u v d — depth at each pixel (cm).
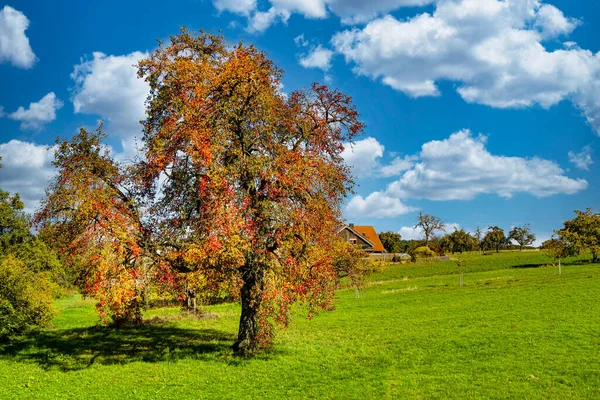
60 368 2700
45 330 4119
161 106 2719
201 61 2744
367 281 8050
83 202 2709
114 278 2453
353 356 2784
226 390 2217
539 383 2067
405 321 3891
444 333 3228
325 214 2698
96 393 2209
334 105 3003
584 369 2195
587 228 8025
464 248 15388
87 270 2564
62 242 2958
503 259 9975
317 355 2848
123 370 2606
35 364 2806
